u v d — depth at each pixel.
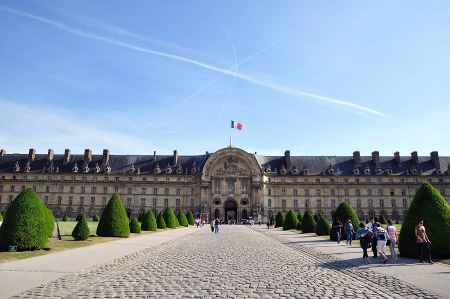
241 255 26.86
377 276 17.56
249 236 50.62
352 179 118.69
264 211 115.19
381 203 116.00
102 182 119.00
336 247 33.97
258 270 19.56
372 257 25.41
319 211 117.25
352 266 21.05
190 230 68.75
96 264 21.25
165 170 122.94
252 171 116.19
